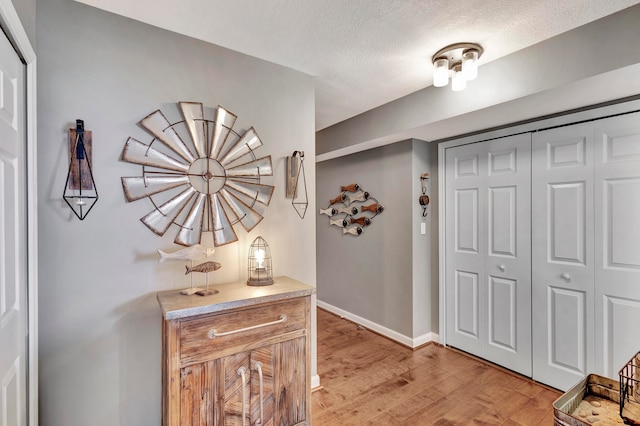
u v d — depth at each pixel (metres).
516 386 2.20
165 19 1.53
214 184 1.76
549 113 2.13
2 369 1.00
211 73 1.76
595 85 1.66
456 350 2.78
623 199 1.85
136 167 1.54
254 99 1.91
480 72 2.02
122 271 1.51
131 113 1.53
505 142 2.41
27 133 1.23
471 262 2.67
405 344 2.91
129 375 1.52
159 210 1.60
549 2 1.40
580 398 1.24
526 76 1.80
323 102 2.64
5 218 1.04
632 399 1.14
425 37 1.69
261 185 1.92
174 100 1.64
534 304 2.26
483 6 1.44
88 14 1.44
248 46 1.78
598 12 1.47
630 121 1.81
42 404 1.33
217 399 1.39
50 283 1.35
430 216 2.98
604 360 1.92
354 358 2.65
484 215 2.57
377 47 1.79
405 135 2.71
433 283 2.98
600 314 1.94
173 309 1.30
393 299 3.05
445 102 2.24
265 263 1.93
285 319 1.58
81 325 1.42
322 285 4.00
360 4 1.42
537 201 2.24
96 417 1.45
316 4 1.42
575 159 2.04
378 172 3.19
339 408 1.96
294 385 1.60
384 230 3.14
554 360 2.16
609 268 1.90
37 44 1.33
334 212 3.77
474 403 2.02
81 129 1.40
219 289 1.63
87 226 1.43
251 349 1.48
